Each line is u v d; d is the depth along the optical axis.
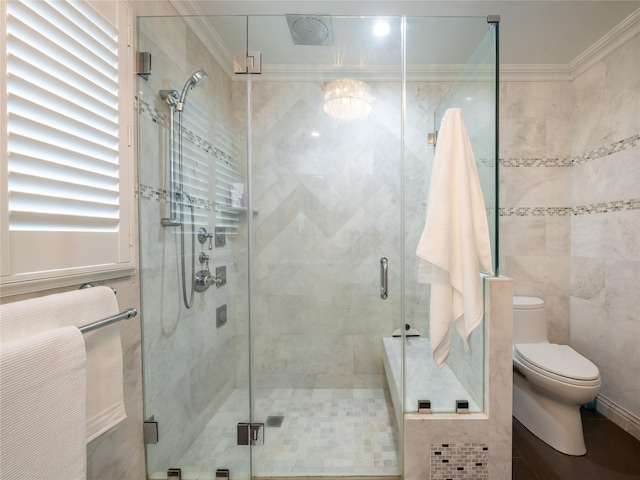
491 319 1.23
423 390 1.32
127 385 1.18
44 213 0.80
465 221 1.21
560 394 1.44
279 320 1.93
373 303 1.92
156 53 1.29
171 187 1.40
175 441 1.39
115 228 1.06
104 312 0.87
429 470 1.25
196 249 1.56
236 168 1.81
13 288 0.73
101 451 1.06
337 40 1.58
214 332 1.67
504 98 2.05
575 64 1.96
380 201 1.90
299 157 1.90
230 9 1.55
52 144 0.81
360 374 1.92
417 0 1.49
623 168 1.68
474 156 1.34
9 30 0.70
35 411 0.62
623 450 1.51
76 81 0.89
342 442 1.51
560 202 2.06
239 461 1.37
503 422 1.23
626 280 1.67
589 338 1.91
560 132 2.05
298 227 1.93
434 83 1.45
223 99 1.70
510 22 1.63
